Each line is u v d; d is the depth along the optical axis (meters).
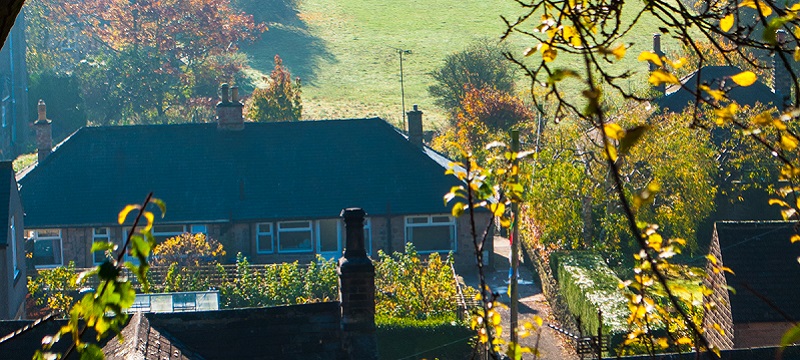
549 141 45.25
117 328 4.40
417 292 35.56
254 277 41.19
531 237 47.28
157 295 29.09
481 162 28.61
